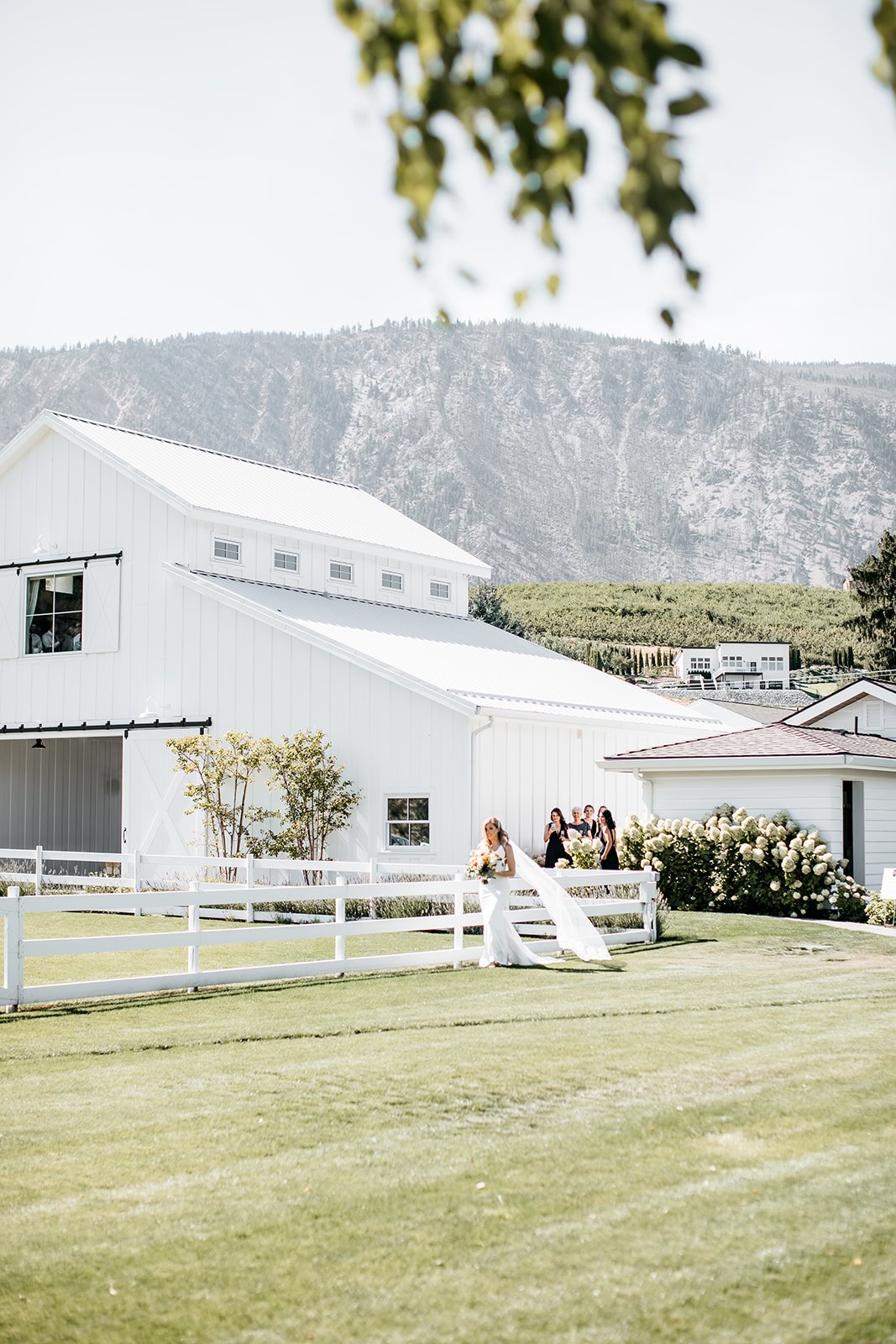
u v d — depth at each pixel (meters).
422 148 3.65
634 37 3.34
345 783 24.73
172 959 17.42
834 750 23.08
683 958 16.94
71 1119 8.55
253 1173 7.37
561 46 3.44
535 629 120.69
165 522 28.45
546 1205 6.78
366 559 32.81
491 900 16.50
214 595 26.92
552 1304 5.62
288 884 24.50
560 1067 9.93
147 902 13.79
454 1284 5.84
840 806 23.38
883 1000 13.21
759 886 22.44
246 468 34.44
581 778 27.36
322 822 24.61
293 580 30.69
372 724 24.62
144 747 27.92
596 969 15.96
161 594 28.16
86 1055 10.58
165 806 27.39
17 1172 7.45
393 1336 5.37
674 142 3.47
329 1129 8.27
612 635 121.88
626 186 3.53
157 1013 12.68
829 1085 9.28
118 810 34.94
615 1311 5.54
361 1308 5.62
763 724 42.59
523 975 15.46
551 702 27.20
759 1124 8.29
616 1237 6.33
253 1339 5.37
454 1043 10.90
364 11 3.56
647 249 3.55
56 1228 6.56
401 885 16.17
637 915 19.86
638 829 23.80
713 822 22.97
